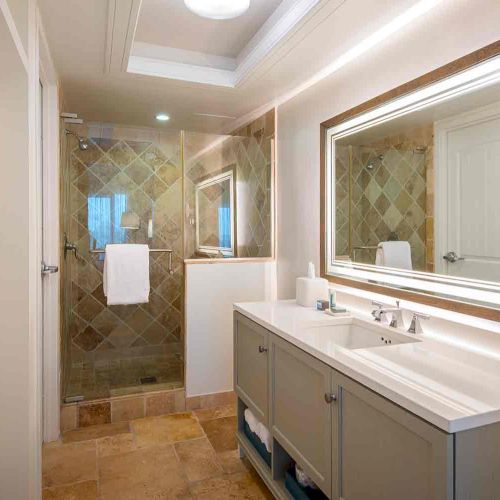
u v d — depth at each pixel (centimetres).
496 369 127
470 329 147
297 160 270
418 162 172
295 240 275
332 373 135
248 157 306
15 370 150
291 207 279
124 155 314
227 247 296
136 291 288
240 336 221
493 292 140
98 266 322
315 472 147
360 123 207
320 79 243
